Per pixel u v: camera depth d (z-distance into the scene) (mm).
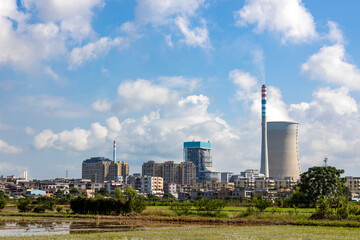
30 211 120875
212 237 61219
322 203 91938
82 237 61375
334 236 62906
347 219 87688
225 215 105438
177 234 65562
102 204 109375
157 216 102750
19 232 71125
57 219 95812
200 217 100062
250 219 95062
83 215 106312
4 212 117312
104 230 74188
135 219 96812
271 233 67188
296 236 62844
